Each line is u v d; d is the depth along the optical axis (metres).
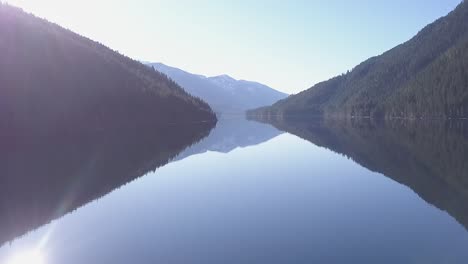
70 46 152.25
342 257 15.79
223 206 24.69
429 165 39.41
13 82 95.44
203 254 16.58
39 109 95.81
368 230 19.09
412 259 15.45
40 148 65.88
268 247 17.14
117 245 18.08
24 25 137.00
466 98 154.62
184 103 180.12
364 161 43.50
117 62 184.25
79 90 118.62
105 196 28.75
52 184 33.66
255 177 35.03
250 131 113.06
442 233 18.41
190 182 33.47
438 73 180.88
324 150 55.78
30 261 16.52
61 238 19.28
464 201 24.52
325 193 27.58
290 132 104.19
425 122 140.50
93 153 57.31
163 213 23.52
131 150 60.88
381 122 159.12
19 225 21.78
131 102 139.62
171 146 67.38
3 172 40.16
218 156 52.12
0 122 83.88
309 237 18.27
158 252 17.02
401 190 28.02
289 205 24.44
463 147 54.50
